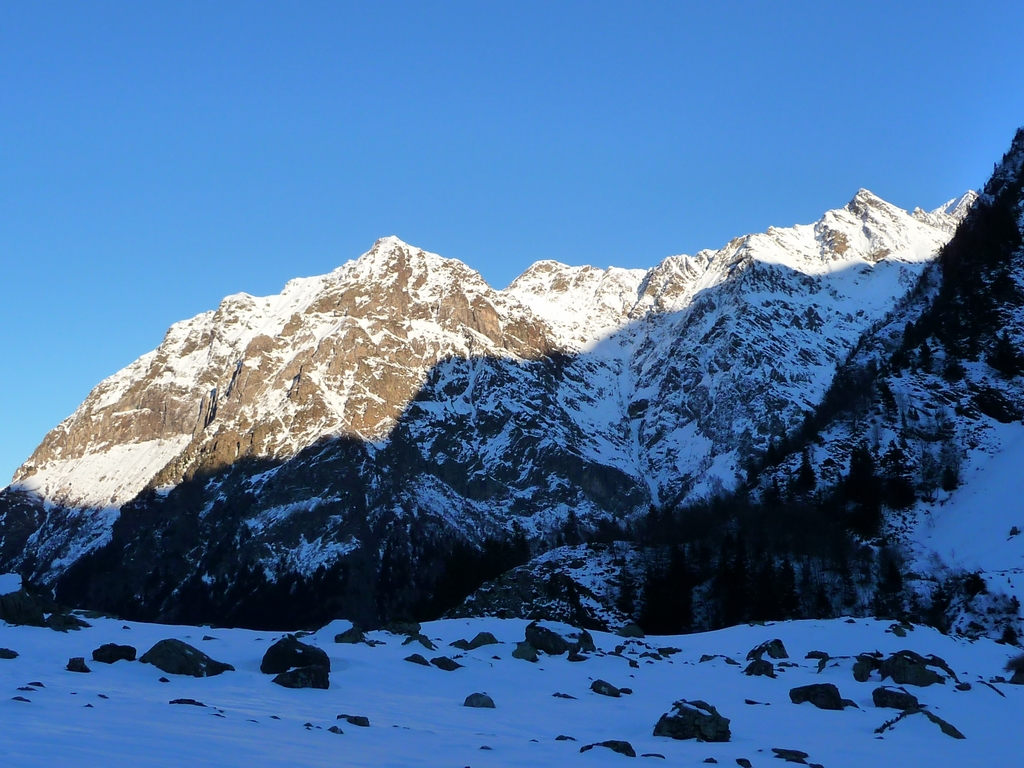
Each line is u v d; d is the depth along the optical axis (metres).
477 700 37.56
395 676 41.53
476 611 109.38
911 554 107.56
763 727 37.53
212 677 37.38
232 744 26.19
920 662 47.88
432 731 31.84
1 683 32.03
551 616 105.12
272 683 37.38
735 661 52.66
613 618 104.44
